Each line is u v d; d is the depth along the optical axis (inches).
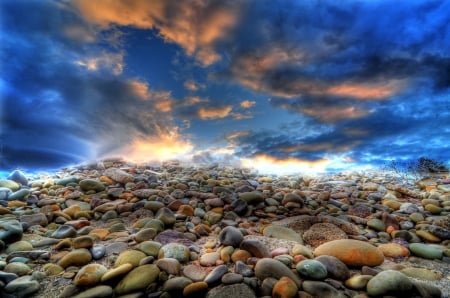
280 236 101.3
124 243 91.7
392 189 164.2
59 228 99.6
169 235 97.7
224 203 132.7
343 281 75.2
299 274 75.4
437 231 105.9
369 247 87.1
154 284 71.3
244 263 80.0
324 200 144.4
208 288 70.7
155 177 163.9
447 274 82.0
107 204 124.1
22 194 131.4
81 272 72.4
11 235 90.7
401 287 68.5
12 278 71.6
